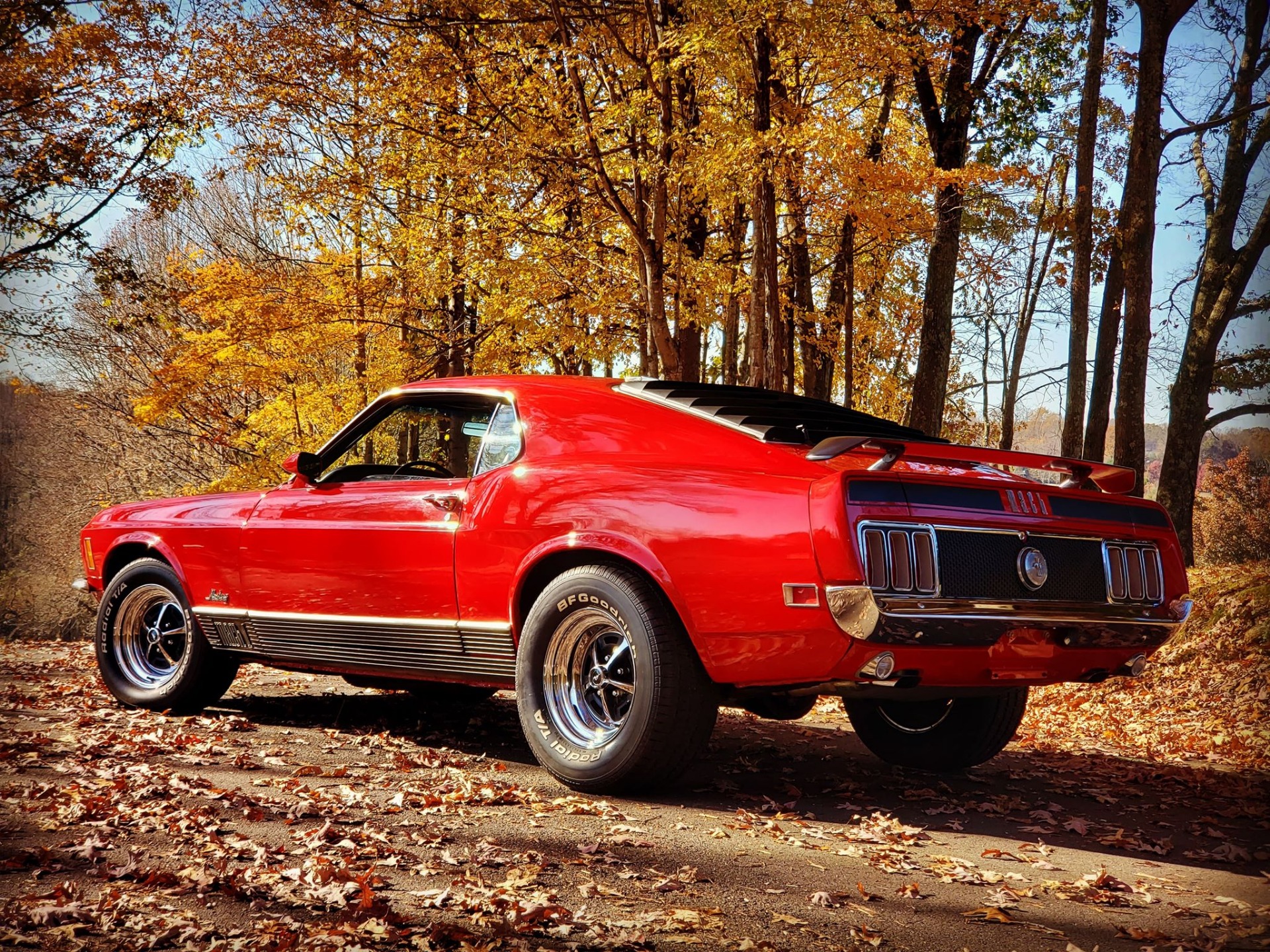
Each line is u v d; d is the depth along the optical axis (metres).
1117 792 4.70
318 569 4.98
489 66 12.89
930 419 15.44
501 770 4.39
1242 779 5.16
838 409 4.87
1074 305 16.44
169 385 15.75
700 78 11.70
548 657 4.08
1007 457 3.96
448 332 16.08
